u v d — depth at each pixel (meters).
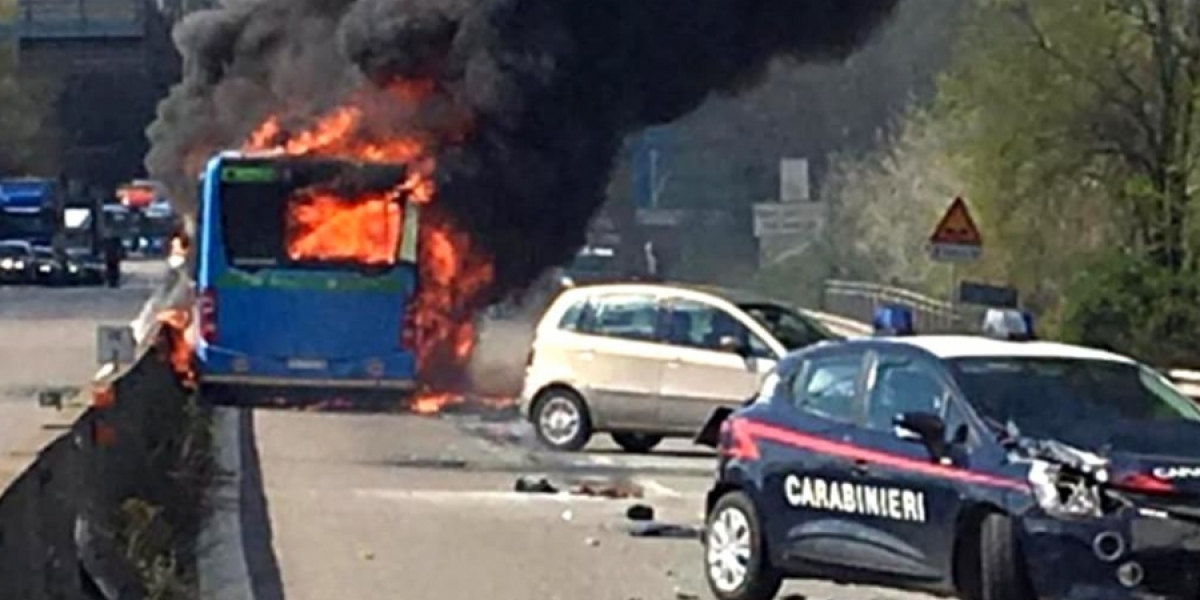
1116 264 46.97
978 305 36.53
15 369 38.09
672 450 27.23
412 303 30.25
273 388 29.97
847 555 13.66
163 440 19.58
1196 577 12.29
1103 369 13.64
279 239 29.97
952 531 12.91
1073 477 12.39
